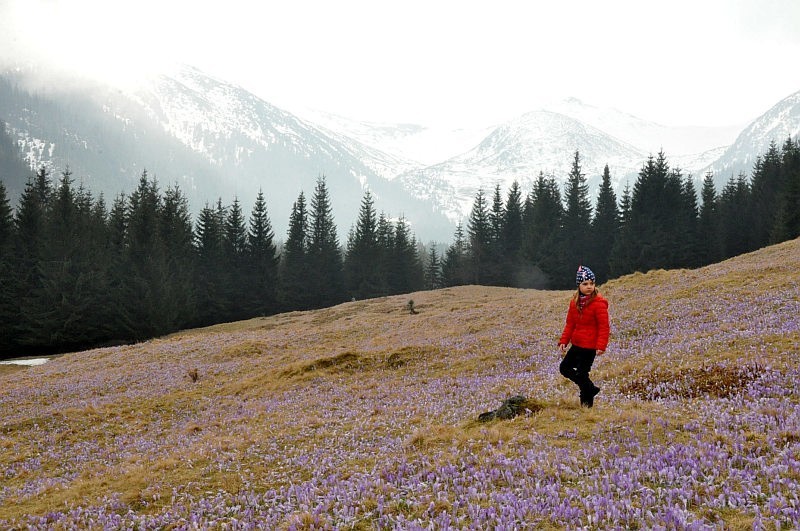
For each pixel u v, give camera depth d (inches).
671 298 1166.3
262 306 4308.6
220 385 1152.8
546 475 287.7
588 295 423.2
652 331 906.1
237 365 1400.1
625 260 4227.4
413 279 5315.0
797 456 265.7
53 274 3065.9
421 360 1054.4
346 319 2493.8
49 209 3747.5
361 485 315.6
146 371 1464.1
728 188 5447.8
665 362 632.4
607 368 680.4
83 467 598.5
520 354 963.3
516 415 428.1
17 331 3041.3
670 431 343.3
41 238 3270.2
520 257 4667.8
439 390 754.2
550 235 4534.9
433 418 550.3
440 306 2502.5
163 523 326.0
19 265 3152.1
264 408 819.4
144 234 3681.1
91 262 3329.2
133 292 3267.7
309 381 998.4
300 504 311.9
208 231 4306.1
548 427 384.8
